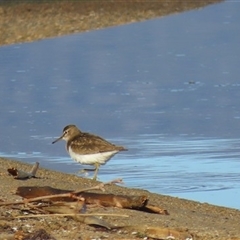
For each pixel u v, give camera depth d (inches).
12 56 1176.8
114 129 723.4
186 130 715.4
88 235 352.8
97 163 534.9
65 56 1163.9
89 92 901.2
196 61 1103.6
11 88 934.4
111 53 1188.5
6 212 381.4
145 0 1750.7
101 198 408.5
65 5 1656.0
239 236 368.5
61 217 378.9
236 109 803.4
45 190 406.9
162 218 397.1
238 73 1007.0
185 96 872.9
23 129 732.0
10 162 566.3
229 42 1275.8
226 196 518.3
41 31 1400.1
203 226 386.9
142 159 615.5
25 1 1696.6
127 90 912.9
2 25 1449.3
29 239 344.2
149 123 745.6
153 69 1047.0
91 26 1473.9
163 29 1450.5
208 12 1676.9
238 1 1836.9
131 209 408.5
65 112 801.6
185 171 579.2
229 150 641.0
